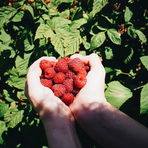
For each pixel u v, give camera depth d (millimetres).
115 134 374
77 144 368
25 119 681
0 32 731
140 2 667
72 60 501
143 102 460
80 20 672
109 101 548
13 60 749
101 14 681
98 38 643
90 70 506
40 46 701
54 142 361
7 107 706
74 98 463
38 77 474
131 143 353
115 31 648
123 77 685
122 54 681
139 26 689
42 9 705
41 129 673
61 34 654
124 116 388
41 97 420
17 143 688
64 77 489
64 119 394
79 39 657
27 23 723
